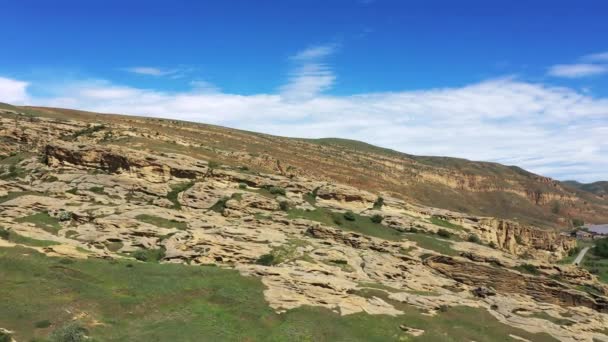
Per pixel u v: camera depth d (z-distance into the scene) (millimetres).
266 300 49688
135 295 46969
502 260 80000
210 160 119125
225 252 67188
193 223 77688
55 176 92375
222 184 99000
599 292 77188
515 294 72938
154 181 94312
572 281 78375
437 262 77812
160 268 54938
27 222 69000
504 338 52562
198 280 52156
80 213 73438
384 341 46000
